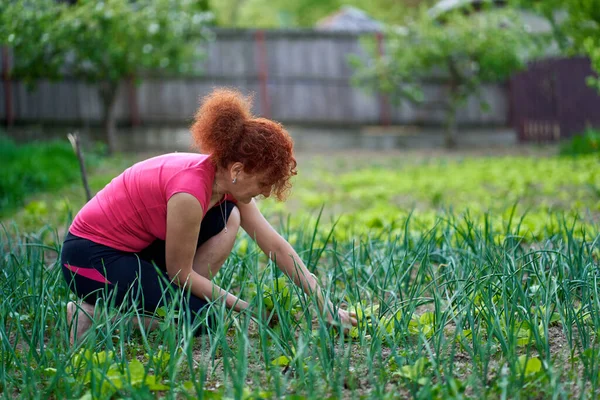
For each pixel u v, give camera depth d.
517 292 2.82
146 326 2.93
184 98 13.97
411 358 2.46
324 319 2.53
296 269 3.00
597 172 8.32
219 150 2.62
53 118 13.20
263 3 39.56
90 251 2.86
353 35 14.66
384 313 2.86
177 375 2.49
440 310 2.72
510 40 13.26
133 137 13.72
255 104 14.38
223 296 2.68
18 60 11.53
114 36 11.20
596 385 2.21
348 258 3.79
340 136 14.74
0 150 9.82
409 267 3.22
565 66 13.84
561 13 13.91
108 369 2.34
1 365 2.43
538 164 10.33
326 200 7.24
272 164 2.60
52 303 2.87
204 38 12.80
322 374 2.37
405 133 14.86
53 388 2.34
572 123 13.88
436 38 13.26
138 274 2.85
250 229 3.05
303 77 14.55
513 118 15.20
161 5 11.59
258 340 2.84
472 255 3.47
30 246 3.44
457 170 10.02
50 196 7.59
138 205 2.79
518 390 2.14
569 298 2.78
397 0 37.44
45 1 10.90
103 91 12.38
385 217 5.60
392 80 13.94
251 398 2.14
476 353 2.49
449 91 14.34
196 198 2.66
